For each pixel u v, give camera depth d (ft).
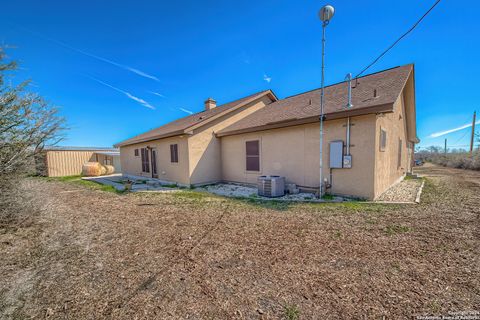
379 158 20.20
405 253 9.04
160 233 12.22
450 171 52.75
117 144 52.37
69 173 54.65
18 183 13.47
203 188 29.30
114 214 16.46
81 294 6.69
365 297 6.23
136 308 5.98
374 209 16.07
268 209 16.93
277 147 26.20
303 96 33.81
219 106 46.42
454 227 12.06
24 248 10.35
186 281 7.34
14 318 5.63
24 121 12.82
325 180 21.30
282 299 6.23
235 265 8.38
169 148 34.73
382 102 17.22
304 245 10.07
